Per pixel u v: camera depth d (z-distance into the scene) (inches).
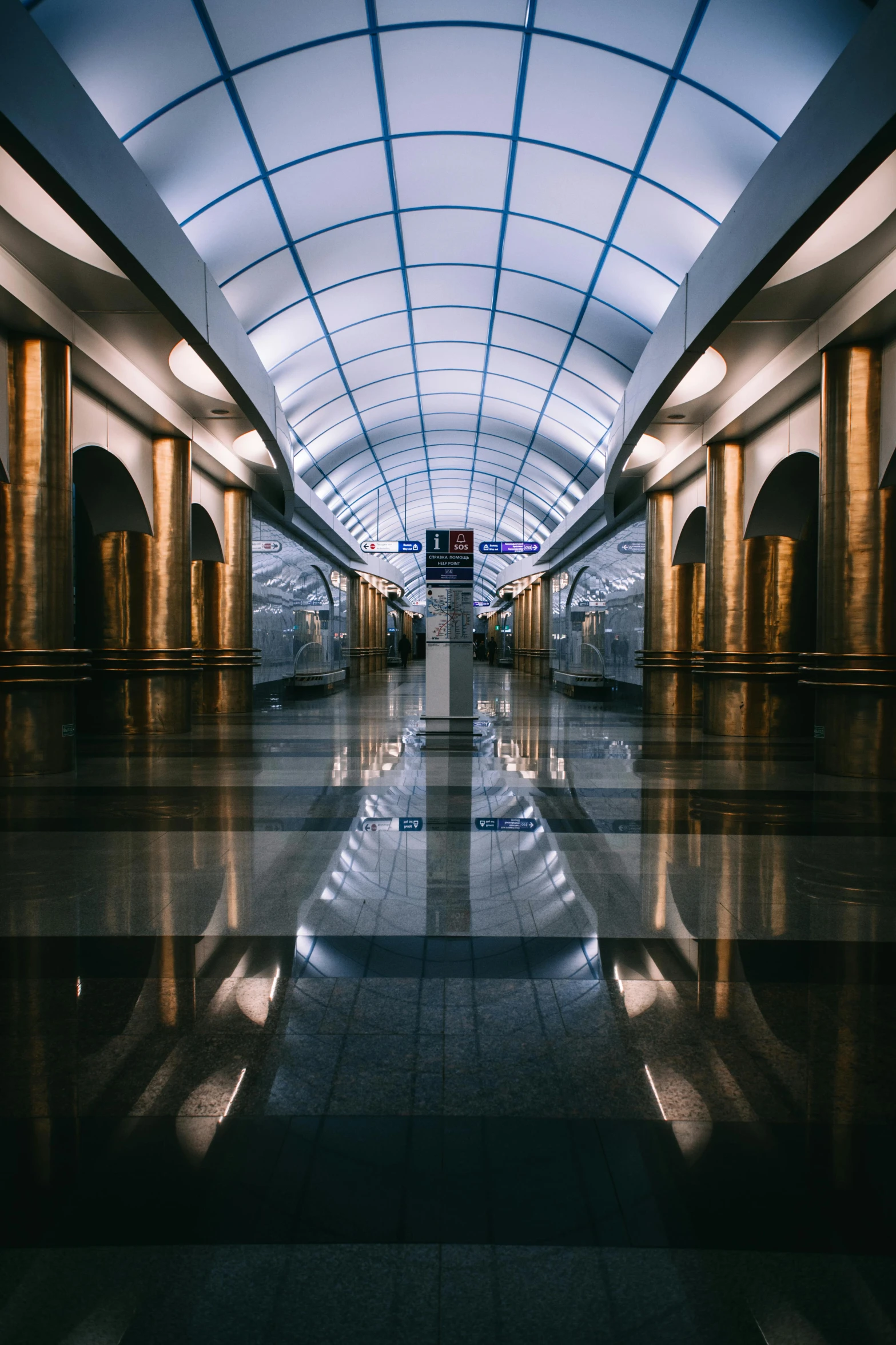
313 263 516.4
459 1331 64.1
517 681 1355.8
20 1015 119.9
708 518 527.2
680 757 407.2
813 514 500.7
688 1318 65.6
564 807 274.2
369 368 743.7
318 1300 67.1
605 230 472.4
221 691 671.8
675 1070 104.4
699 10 314.2
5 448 332.8
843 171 212.8
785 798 291.7
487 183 456.1
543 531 1557.6
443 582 506.0
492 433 1023.0
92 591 503.5
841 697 343.9
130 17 298.5
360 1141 88.7
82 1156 85.9
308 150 404.5
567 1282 69.2
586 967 138.3
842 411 348.2
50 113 213.9
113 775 342.0
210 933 153.6
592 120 389.4
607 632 943.7
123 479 471.5
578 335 627.5
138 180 270.8
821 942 150.2
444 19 335.6
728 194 390.6
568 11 330.6
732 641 518.3
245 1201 78.8
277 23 324.8
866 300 313.9
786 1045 111.7
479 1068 104.9
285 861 203.6
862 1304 67.1
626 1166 84.6
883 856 210.5
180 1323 64.7
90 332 368.2
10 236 282.2
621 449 535.5
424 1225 75.7
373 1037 113.2
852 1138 89.9
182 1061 106.3
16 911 165.6
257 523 789.9
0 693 336.2
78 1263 70.9
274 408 513.3
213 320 356.5
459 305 636.1
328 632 1216.8
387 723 596.4
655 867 200.1
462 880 188.2
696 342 338.0
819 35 298.8
